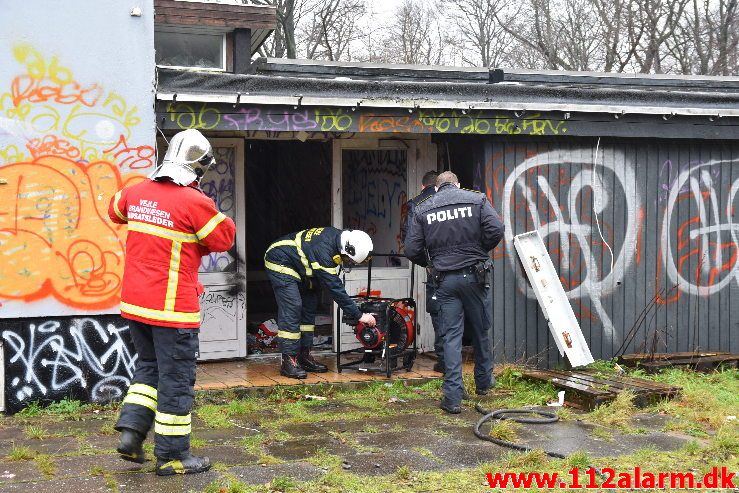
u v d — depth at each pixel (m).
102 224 6.84
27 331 6.69
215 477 5.06
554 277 8.24
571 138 8.48
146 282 5.02
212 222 5.07
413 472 5.23
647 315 8.77
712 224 8.98
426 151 9.08
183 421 5.09
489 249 7.09
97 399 6.86
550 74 9.57
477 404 6.96
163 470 5.06
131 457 5.07
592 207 8.58
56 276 6.73
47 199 6.70
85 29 6.76
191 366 5.13
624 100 8.30
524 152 8.34
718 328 9.02
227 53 8.75
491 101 7.88
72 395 6.80
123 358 6.92
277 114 7.23
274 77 7.30
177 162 5.14
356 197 9.77
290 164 10.84
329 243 7.60
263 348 9.11
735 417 6.73
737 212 9.06
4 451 5.62
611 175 8.62
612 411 6.77
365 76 9.00
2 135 6.57
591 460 5.54
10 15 6.57
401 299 8.16
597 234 8.59
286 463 5.39
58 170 6.72
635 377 7.80
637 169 8.71
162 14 8.35
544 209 8.42
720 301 9.03
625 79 9.86
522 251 8.12
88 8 6.77
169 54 8.64
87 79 6.78
